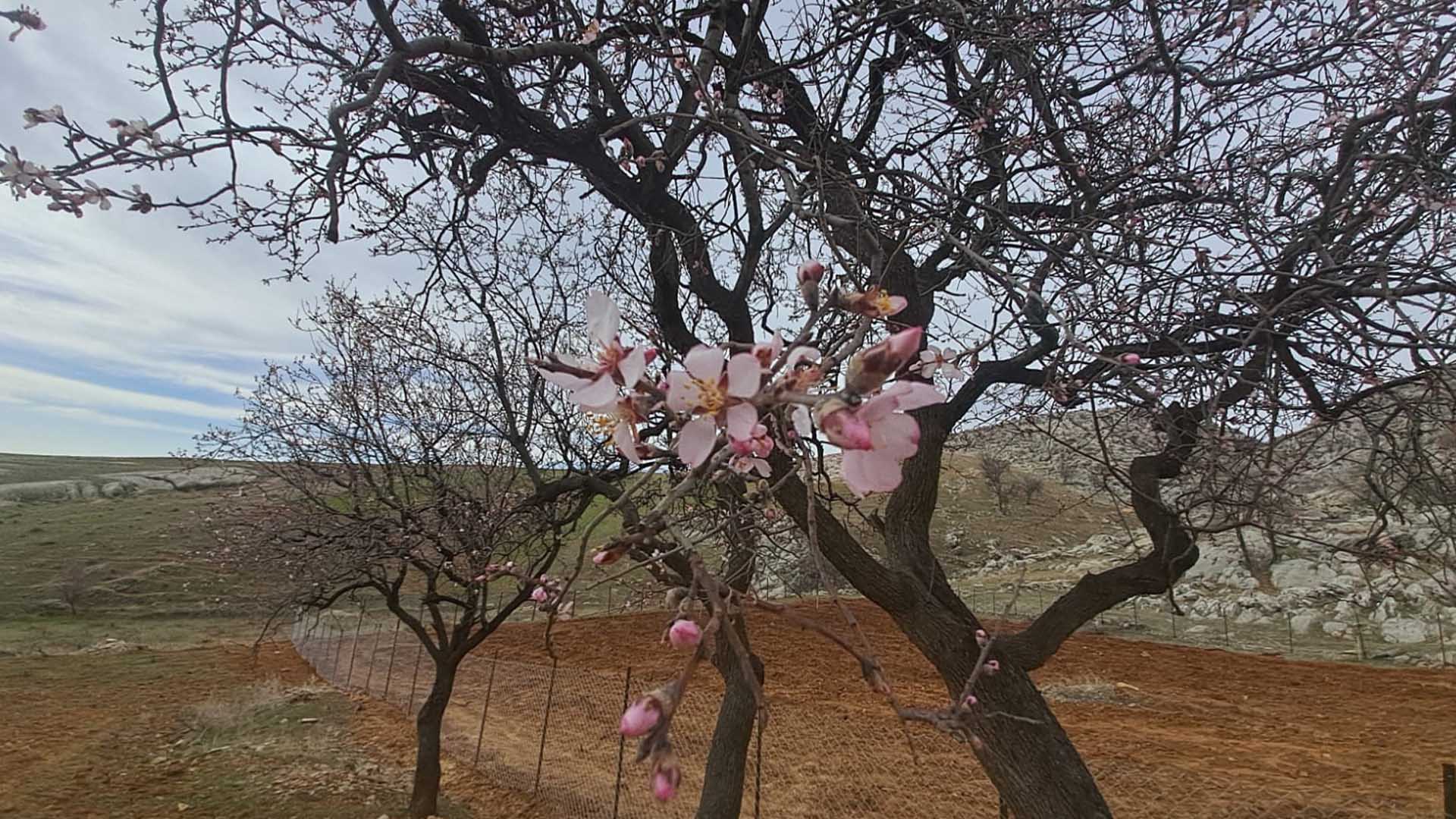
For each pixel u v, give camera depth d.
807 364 1.12
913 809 6.96
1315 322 3.23
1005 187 3.91
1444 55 2.80
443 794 7.57
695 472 1.13
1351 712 11.85
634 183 4.51
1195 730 10.57
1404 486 3.26
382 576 6.87
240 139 2.76
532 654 15.12
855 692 11.93
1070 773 3.69
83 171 2.25
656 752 0.79
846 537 4.15
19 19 2.16
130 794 7.37
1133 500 4.14
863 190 3.47
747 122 3.32
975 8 3.52
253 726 9.86
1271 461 2.81
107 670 13.51
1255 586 21.03
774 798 7.26
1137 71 3.46
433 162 4.37
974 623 4.25
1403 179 2.88
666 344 4.95
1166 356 3.80
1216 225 3.49
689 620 0.94
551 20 4.30
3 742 9.01
